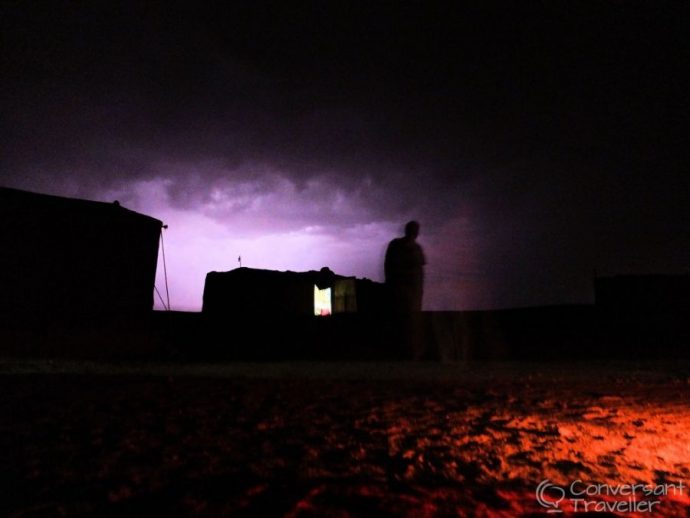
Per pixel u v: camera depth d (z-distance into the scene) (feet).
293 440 10.34
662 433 11.80
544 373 22.49
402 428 11.58
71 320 45.34
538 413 13.62
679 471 9.48
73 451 9.23
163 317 44.39
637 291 38.40
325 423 11.96
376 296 65.57
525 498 7.67
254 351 34.06
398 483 7.92
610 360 28.58
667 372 22.82
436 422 12.28
